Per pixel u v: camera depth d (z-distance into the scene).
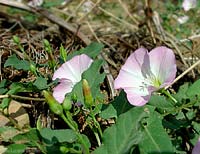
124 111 0.18
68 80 0.20
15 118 0.21
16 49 0.27
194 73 0.26
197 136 0.18
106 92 0.24
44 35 0.30
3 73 0.25
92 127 0.19
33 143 0.17
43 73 0.24
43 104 0.22
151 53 0.18
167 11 0.47
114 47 0.30
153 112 0.18
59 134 0.17
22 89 0.21
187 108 0.19
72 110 0.21
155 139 0.16
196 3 0.45
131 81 0.19
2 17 0.34
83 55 0.20
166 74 0.18
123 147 0.16
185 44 0.30
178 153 0.18
